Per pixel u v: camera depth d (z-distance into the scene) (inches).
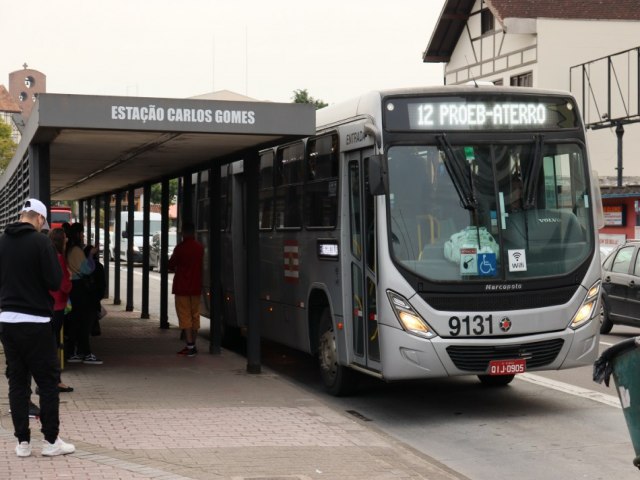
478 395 464.4
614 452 345.4
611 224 1208.2
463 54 1654.8
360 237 422.6
